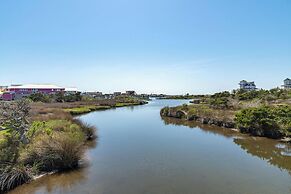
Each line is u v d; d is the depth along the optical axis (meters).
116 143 24.38
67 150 16.31
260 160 18.61
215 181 14.40
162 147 22.78
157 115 53.28
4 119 17.64
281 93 64.81
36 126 22.02
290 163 17.88
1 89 111.31
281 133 26.69
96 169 16.38
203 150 21.66
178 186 13.67
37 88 114.19
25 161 15.28
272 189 13.23
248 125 29.34
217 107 49.91
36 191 12.95
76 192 12.86
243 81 149.88
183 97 181.25
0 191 12.88
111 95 143.12
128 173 15.67
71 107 61.69
